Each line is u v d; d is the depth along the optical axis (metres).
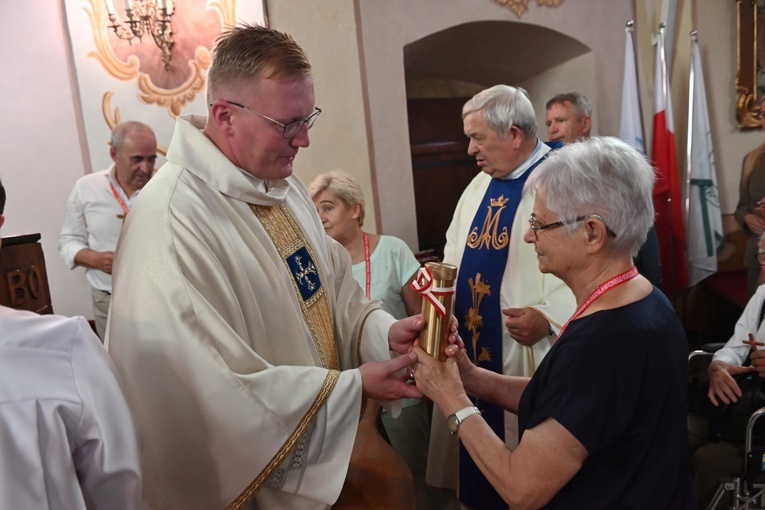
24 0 3.35
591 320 1.12
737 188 4.43
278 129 1.32
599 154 1.16
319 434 1.28
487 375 1.55
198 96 3.61
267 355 1.36
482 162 2.28
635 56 4.41
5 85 3.38
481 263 2.29
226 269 1.30
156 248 1.23
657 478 1.08
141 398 1.20
